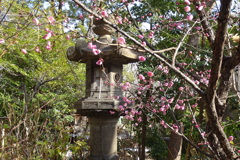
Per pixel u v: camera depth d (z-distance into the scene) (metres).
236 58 1.75
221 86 1.87
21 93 5.48
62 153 3.73
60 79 5.24
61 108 5.84
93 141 3.53
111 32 3.31
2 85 5.39
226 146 1.59
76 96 5.89
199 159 3.50
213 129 1.58
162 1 4.38
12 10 3.37
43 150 3.43
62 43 5.05
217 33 1.33
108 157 3.45
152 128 4.86
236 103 4.16
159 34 4.11
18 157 2.79
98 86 3.44
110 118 3.47
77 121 7.07
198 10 2.00
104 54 3.16
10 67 5.24
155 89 3.52
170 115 4.27
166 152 4.99
